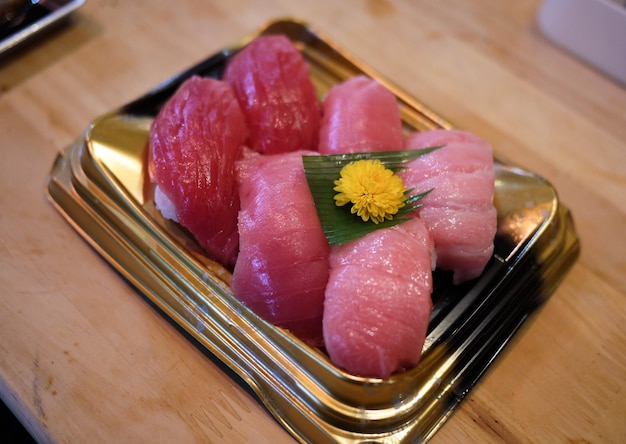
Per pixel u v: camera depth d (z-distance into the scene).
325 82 0.31
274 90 0.25
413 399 0.21
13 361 0.22
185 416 0.21
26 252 0.25
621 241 0.28
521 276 0.24
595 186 0.30
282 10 0.37
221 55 0.30
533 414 0.22
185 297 0.23
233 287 0.22
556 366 0.23
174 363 0.22
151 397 0.22
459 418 0.22
